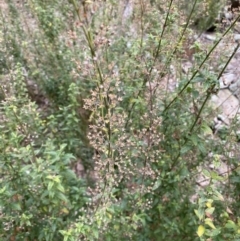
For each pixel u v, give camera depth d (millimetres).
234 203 2295
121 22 3713
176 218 2584
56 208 2311
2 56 3395
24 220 2199
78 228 1950
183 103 2340
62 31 3617
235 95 3457
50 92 3713
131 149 2322
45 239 2414
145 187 2346
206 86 2041
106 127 2184
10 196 2186
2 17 3475
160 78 2359
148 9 2881
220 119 3256
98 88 2023
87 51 2705
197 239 2387
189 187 2604
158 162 2371
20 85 2768
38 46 3732
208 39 4055
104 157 2307
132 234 2406
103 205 2047
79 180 2643
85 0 1969
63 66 3574
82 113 3463
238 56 3248
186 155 2471
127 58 2977
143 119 2398
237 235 1853
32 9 3607
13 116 2494
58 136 3055
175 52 2439
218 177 1840
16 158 2283
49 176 2070
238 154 2348
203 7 3248
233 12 2572
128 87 2523
